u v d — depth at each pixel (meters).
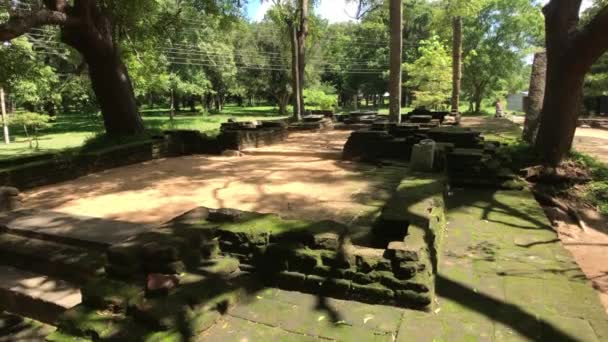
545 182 6.93
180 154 10.68
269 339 2.69
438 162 6.07
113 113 11.16
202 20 22.00
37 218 4.98
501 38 30.80
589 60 6.49
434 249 3.50
